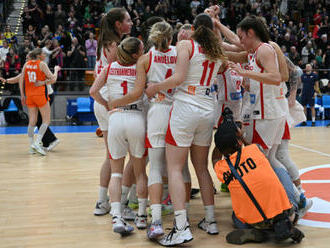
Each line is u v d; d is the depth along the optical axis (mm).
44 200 4133
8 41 13258
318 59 14211
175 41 3812
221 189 4465
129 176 3477
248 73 3025
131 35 12992
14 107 10836
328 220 3473
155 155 3098
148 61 3064
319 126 10578
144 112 3283
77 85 11938
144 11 14578
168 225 3453
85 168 5664
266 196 2951
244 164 3041
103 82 3238
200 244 3004
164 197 3793
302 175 5082
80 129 10141
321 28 15945
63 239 3105
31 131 6758
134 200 3879
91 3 15242
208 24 3090
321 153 6641
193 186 4621
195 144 3154
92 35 12648
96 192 4434
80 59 12258
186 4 15352
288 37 14602
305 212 3486
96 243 3031
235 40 3773
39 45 12312
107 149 3633
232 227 3377
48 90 6848
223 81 3936
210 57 2975
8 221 3504
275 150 3471
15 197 4238
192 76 3004
